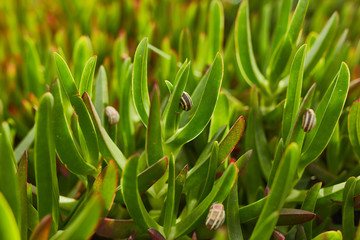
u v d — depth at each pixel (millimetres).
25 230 323
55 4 808
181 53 520
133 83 363
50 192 318
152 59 642
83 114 355
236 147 452
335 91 359
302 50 360
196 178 373
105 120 383
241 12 454
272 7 741
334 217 454
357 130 396
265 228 298
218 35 537
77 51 448
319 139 373
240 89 553
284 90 474
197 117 364
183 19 720
